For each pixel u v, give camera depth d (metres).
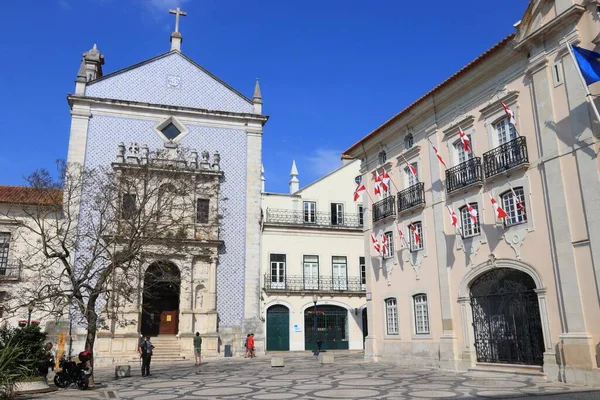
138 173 20.12
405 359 19.45
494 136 16.05
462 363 16.33
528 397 10.42
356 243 34.06
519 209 14.79
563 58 13.64
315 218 34.47
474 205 16.45
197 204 27.27
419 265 19.05
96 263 21.69
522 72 15.07
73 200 23.14
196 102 29.47
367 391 11.93
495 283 15.69
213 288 26.38
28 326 14.12
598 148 12.48
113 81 28.28
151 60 29.27
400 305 20.09
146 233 18.66
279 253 32.41
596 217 12.35
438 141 18.62
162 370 19.38
